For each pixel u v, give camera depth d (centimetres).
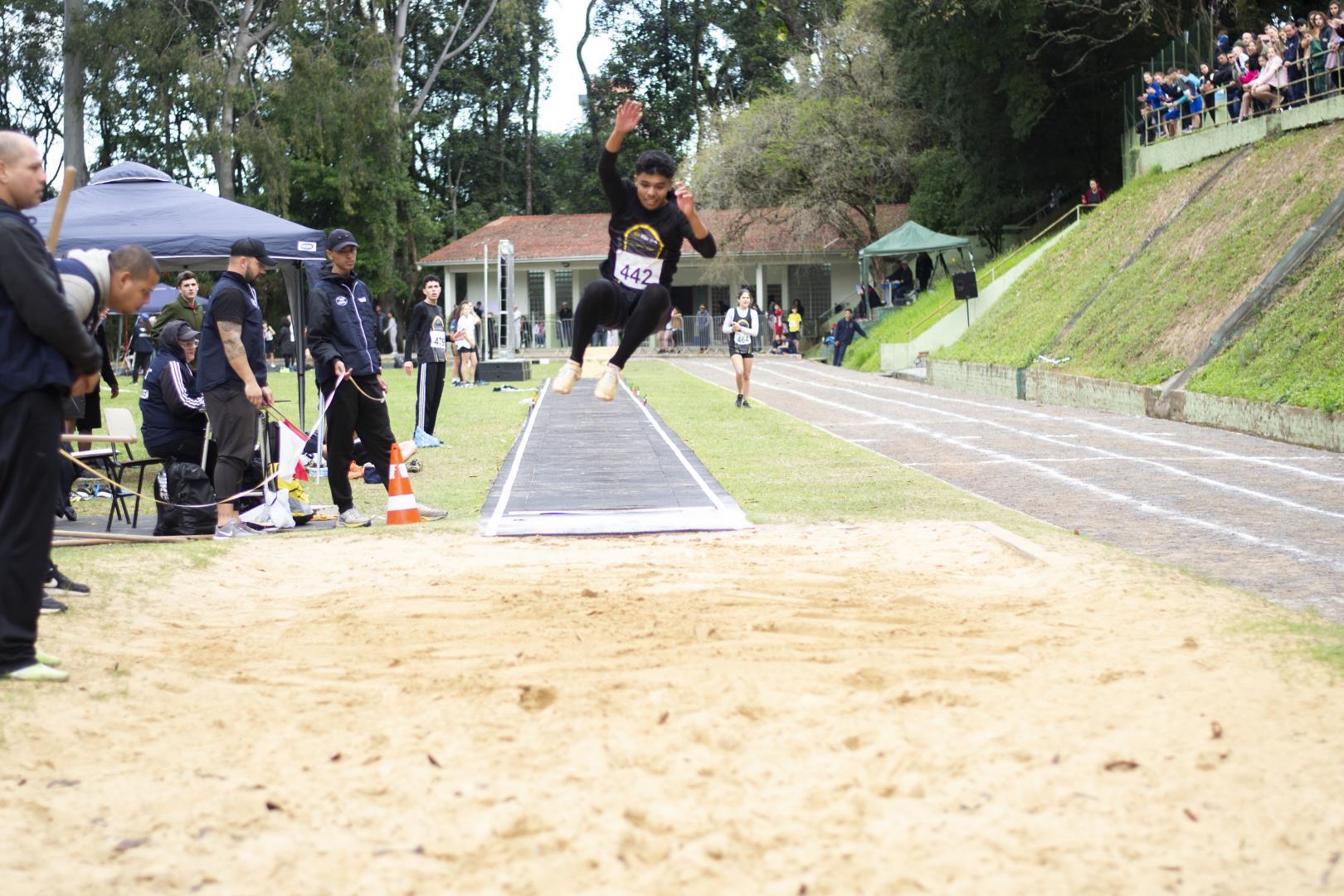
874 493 1244
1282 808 391
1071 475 1374
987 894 337
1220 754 436
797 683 538
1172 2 3475
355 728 489
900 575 811
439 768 438
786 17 6041
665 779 424
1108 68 3703
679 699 514
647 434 1856
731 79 6894
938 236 4128
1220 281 2219
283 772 439
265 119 4684
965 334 3291
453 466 1529
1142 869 352
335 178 4888
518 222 6094
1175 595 719
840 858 360
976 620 668
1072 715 488
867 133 4697
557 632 643
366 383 1120
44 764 449
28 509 560
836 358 4228
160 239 1312
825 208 4734
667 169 709
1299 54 2606
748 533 1002
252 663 597
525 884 345
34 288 543
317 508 1193
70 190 639
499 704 516
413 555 929
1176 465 1439
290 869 358
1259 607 684
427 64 6600
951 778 422
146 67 4394
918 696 511
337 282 1122
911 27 3738
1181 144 3053
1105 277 2772
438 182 6981
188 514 1052
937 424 2038
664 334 5269
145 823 395
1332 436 1528
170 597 755
